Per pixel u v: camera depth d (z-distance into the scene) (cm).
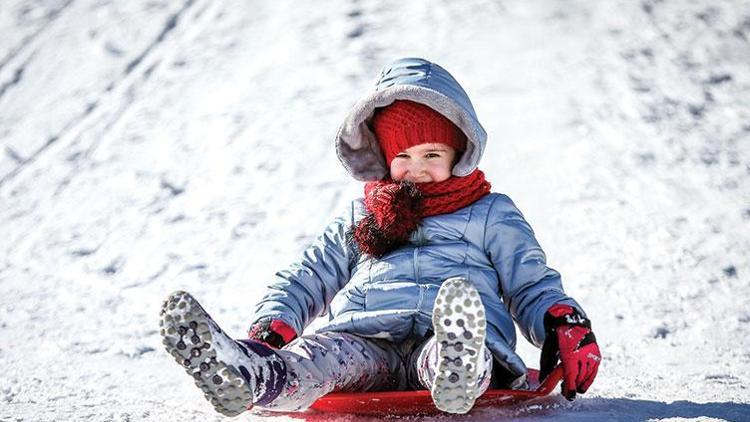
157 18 2708
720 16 2545
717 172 1655
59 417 577
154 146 1973
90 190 1786
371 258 613
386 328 584
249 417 566
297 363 517
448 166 624
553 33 2444
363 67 2303
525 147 1789
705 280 1217
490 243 611
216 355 459
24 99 2297
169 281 1320
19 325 1123
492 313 590
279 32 2566
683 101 2028
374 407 543
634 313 1095
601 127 1883
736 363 845
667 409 568
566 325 564
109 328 1096
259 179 1745
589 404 580
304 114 2053
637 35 2428
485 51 2341
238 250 1434
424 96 603
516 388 579
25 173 1898
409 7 2667
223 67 2384
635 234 1398
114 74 2400
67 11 2789
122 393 725
